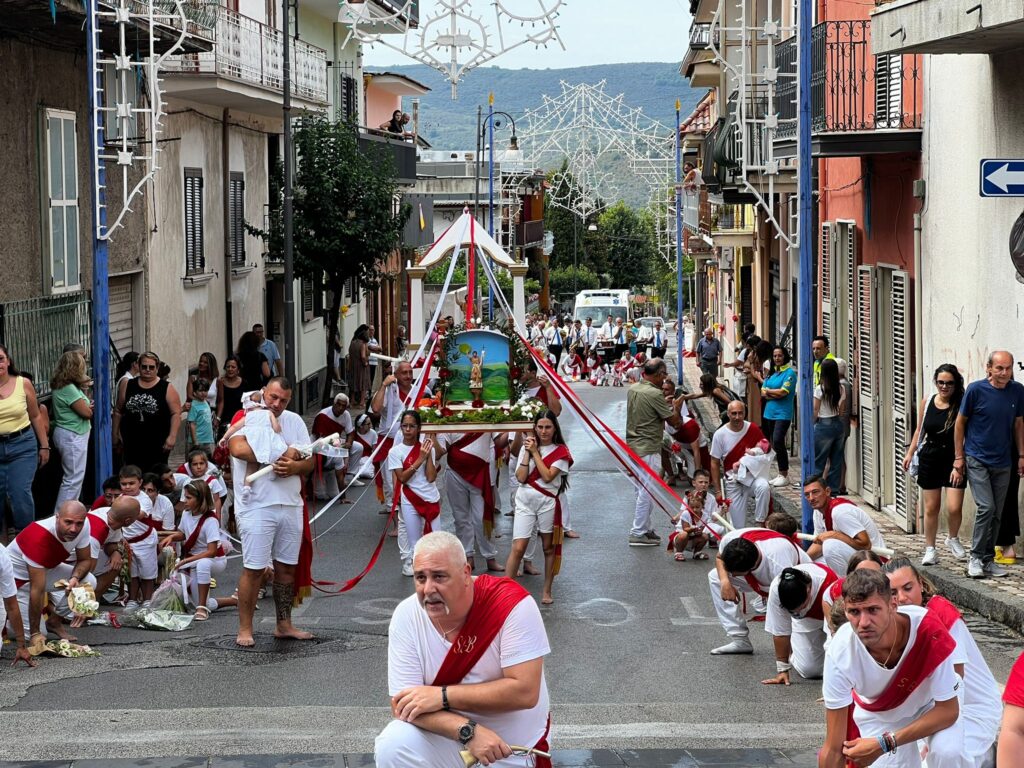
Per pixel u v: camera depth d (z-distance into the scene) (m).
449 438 15.65
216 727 8.93
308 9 37.62
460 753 5.79
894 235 17.56
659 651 11.73
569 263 100.62
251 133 30.80
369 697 10.08
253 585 11.83
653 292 105.00
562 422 31.66
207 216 27.47
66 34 18.44
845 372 18.75
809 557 11.56
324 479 20.38
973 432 13.07
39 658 11.34
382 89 57.72
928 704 6.52
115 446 18.23
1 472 14.62
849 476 19.89
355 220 31.72
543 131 60.72
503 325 16.98
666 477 20.34
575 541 17.50
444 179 71.31
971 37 12.86
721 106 33.78
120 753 8.23
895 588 7.30
